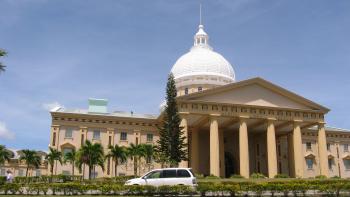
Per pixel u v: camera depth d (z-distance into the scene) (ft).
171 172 126.21
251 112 240.12
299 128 246.27
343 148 326.44
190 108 229.66
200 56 324.39
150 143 275.39
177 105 224.53
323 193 123.95
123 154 231.71
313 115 252.01
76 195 116.67
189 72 317.83
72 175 241.55
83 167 252.01
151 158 248.11
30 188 120.78
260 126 264.72
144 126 278.05
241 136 233.96
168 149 204.03
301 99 250.16
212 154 224.53
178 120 208.44
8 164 339.77
